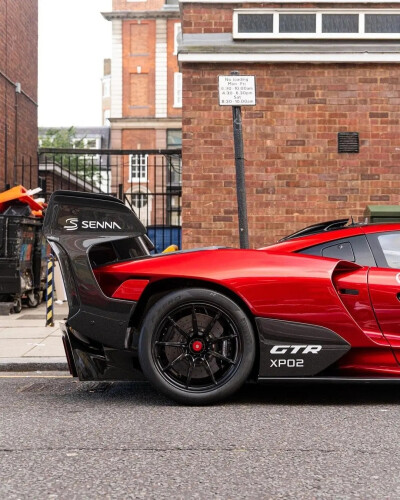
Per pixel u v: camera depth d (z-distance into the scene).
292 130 10.92
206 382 4.89
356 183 10.91
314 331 4.79
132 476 3.26
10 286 11.72
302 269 4.86
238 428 4.21
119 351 4.91
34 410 4.83
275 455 3.61
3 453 3.67
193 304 4.79
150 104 47.91
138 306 4.94
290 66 10.95
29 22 16.84
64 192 5.06
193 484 3.14
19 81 15.91
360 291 4.95
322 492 3.02
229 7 11.01
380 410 4.75
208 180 10.92
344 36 10.92
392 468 3.38
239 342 4.80
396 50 10.84
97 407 4.91
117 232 5.07
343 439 3.95
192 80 10.95
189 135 10.93
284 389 5.54
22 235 12.11
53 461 3.52
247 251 5.00
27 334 9.02
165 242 14.54
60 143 54.78
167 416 4.57
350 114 10.93
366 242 5.32
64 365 6.90
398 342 4.91
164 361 4.90
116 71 48.03
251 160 10.95
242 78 7.34
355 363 4.91
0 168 14.28
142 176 45.62
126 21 48.03
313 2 10.95
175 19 47.88
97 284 4.88
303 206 10.91
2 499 2.96
